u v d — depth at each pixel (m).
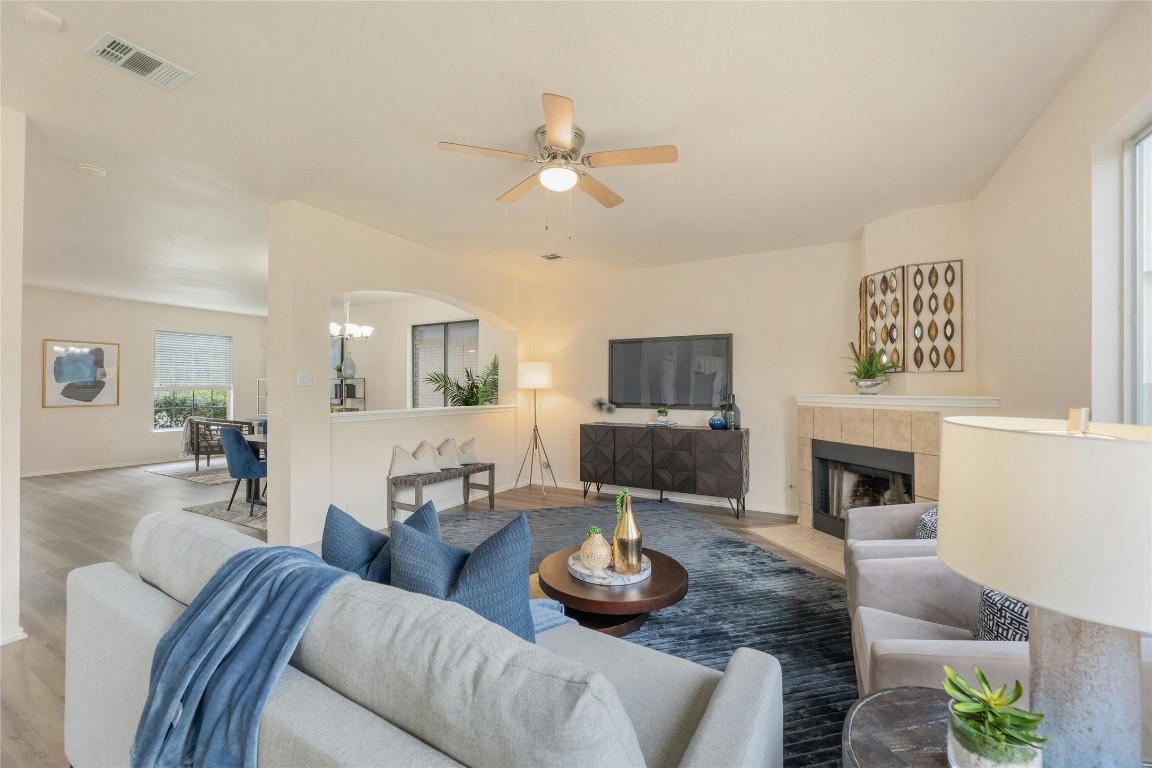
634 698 1.30
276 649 0.94
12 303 2.49
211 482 6.55
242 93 2.40
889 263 4.13
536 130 2.73
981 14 1.91
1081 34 2.04
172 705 0.96
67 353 7.31
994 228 3.37
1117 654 0.80
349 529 1.56
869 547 2.20
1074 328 2.40
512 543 1.32
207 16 1.90
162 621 1.18
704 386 5.54
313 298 3.90
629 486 5.52
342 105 2.50
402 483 4.43
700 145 2.92
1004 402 3.26
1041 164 2.67
